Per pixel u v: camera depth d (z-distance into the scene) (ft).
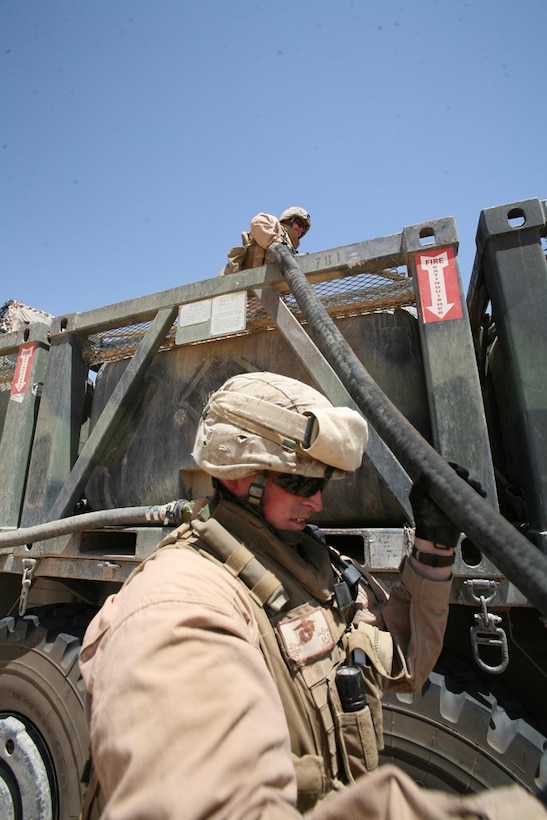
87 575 6.47
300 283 5.73
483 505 2.45
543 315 5.01
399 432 3.24
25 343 8.54
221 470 2.79
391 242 6.00
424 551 3.32
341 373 4.29
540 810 1.45
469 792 4.39
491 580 4.50
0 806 5.98
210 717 1.62
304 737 2.43
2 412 9.07
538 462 4.67
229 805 1.45
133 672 1.73
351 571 3.38
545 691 5.00
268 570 2.65
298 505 2.92
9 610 8.15
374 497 5.60
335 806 1.50
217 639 1.90
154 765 1.51
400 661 3.28
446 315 5.43
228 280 6.82
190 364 7.11
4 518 7.54
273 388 2.91
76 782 5.72
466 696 4.63
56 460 7.48
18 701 6.46
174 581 2.19
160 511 5.55
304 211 9.91
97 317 7.84
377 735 2.74
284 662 2.51
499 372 6.75
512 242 5.35
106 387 7.98
